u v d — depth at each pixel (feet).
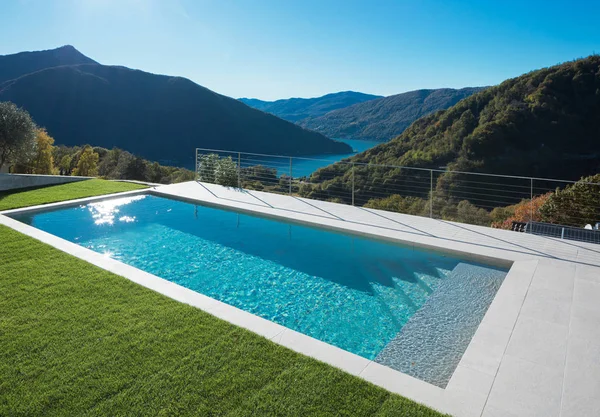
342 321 13.17
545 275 14.06
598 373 8.45
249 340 9.42
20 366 8.23
